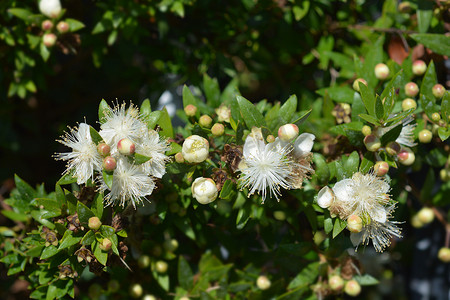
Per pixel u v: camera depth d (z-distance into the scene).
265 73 0.59
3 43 0.55
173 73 0.58
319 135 0.52
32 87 0.56
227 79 0.60
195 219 0.52
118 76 0.61
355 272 0.51
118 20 0.54
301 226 0.52
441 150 0.52
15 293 0.57
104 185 0.47
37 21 0.53
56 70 0.62
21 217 0.52
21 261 0.51
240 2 0.57
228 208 0.52
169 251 0.52
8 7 0.54
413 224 0.56
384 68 0.51
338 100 0.52
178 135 0.50
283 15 0.56
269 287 0.52
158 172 0.47
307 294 0.52
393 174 0.51
